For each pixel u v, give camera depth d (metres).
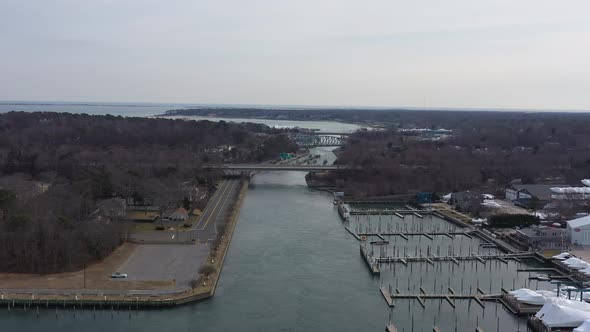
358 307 152.75
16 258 174.38
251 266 187.25
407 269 187.75
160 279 167.50
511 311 149.88
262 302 155.38
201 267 173.00
